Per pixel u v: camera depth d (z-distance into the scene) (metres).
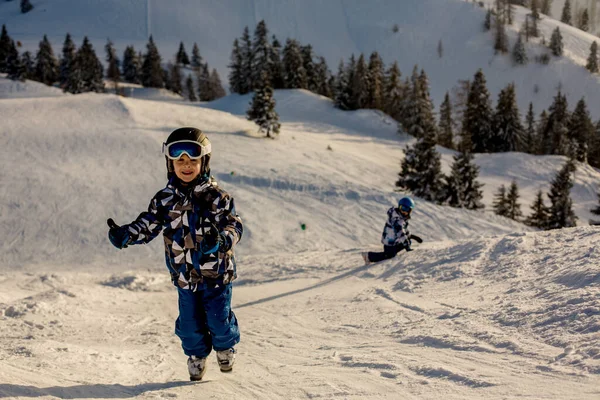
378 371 3.10
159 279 13.67
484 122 64.75
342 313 5.89
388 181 37.03
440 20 160.25
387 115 73.00
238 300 8.78
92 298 9.06
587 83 128.12
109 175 30.62
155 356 4.22
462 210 28.31
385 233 10.10
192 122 43.47
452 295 5.46
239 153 36.69
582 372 2.43
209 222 2.93
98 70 95.94
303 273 11.65
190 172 2.88
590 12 172.00
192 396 2.87
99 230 24.88
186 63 147.88
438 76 140.88
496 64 137.50
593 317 3.22
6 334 5.68
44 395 2.49
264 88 43.59
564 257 5.58
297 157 37.78
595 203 50.72
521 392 2.30
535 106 124.69
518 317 3.75
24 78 90.38
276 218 26.62
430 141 36.62
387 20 167.00
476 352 3.19
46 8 177.00
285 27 171.12
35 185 28.66
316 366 3.51
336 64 155.88
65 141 35.12
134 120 41.00
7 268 21.36
